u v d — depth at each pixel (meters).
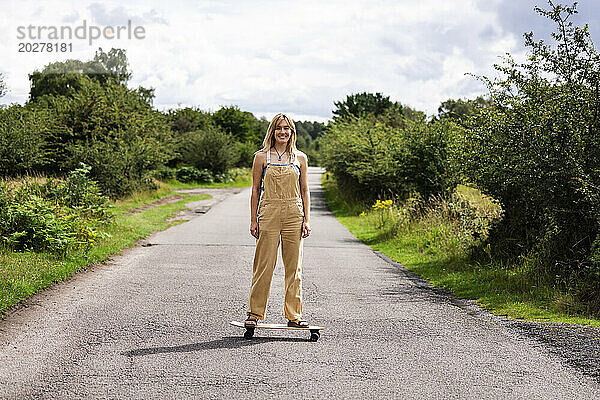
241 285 8.06
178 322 5.93
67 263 8.77
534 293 7.58
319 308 6.79
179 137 49.22
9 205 10.07
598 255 7.34
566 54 8.71
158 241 12.84
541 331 5.78
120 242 11.84
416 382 4.27
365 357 4.86
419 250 12.13
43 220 9.62
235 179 49.31
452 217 13.60
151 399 3.85
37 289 7.15
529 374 4.47
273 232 5.46
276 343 5.25
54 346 5.00
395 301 7.31
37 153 24.78
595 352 5.05
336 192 30.94
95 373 4.34
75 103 27.50
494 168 9.08
